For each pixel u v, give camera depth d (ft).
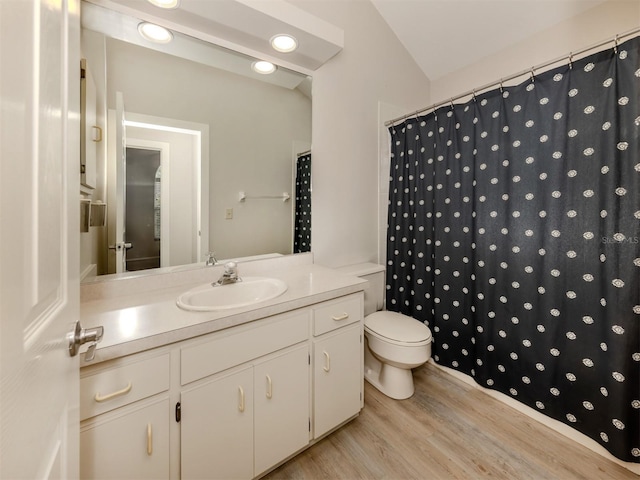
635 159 3.96
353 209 7.04
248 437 3.66
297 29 4.66
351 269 6.74
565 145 4.63
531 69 4.98
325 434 4.65
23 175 1.28
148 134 4.43
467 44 7.06
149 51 4.37
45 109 1.54
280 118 5.77
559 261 4.78
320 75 6.20
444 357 6.66
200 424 3.26
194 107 4.82
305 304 4.11
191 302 3.97
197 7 4.09
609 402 4.25
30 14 1.34
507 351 5.52
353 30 6.64
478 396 5.87
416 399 5.79
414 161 7.06
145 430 2.92
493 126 5.57
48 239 1.59
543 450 4.55
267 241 5.76
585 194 4.44
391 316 6.46
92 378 2.63
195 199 4.90
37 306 1.43
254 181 5.53
